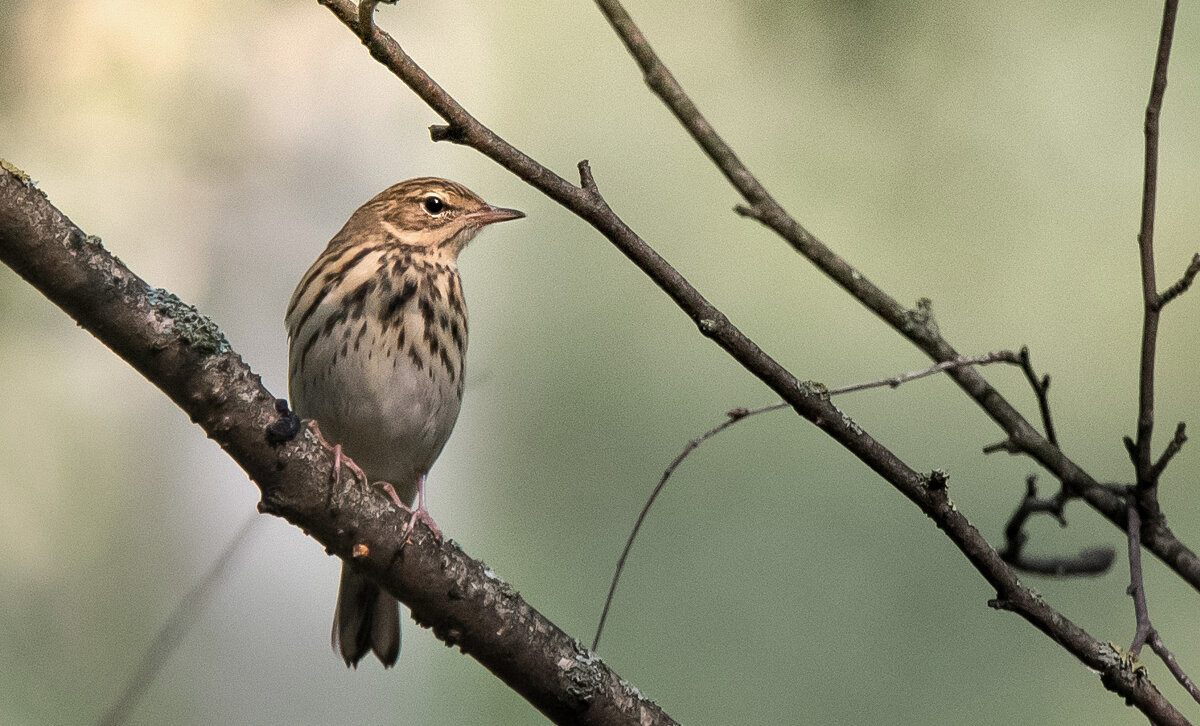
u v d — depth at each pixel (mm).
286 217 12945
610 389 20453
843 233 17344
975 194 13031
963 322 18578
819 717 19203
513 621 5812
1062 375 18641
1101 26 16297
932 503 5539
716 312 5504
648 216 20281
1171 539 6695
